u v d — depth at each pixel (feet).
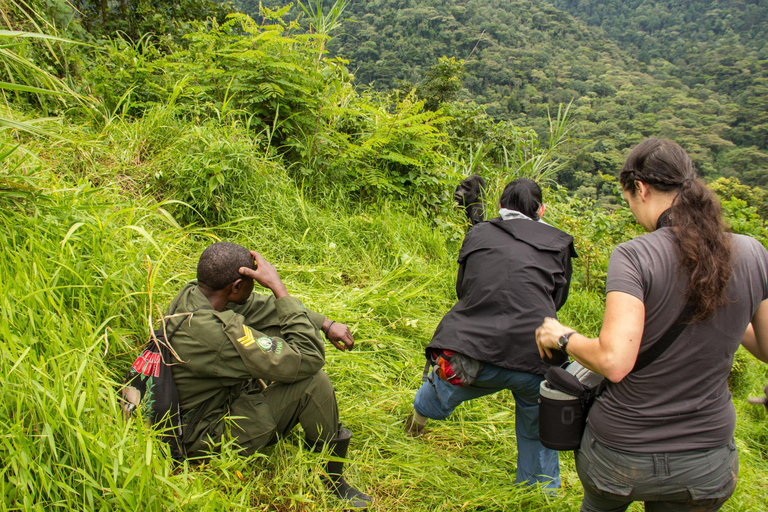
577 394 5.78
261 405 6.68
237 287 6.75
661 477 5.17
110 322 7.24
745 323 5.11
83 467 5.07
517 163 27.48
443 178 18.65
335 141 16.83
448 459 8.43
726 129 249.14
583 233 21.24
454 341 7.49
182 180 12.47
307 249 12.99
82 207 8.41
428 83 38.58
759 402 5.75
